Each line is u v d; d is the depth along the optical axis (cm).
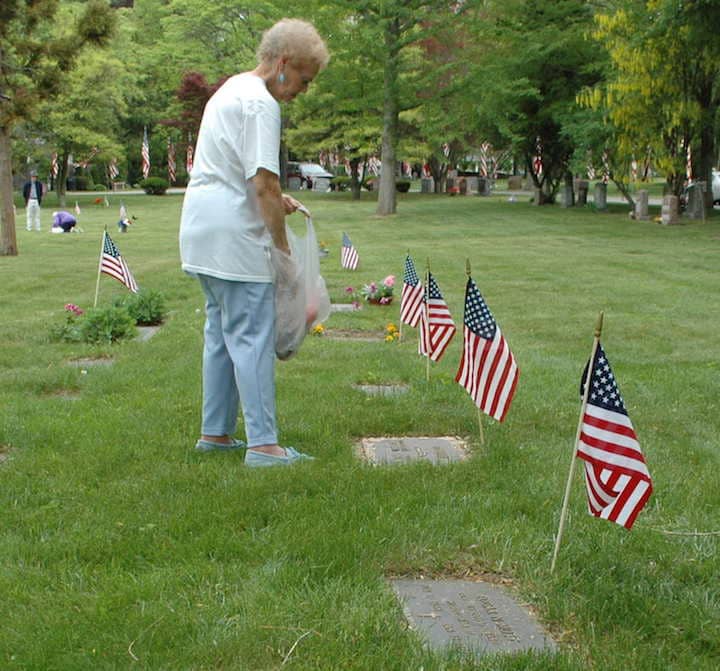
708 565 393
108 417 618
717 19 2250
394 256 1897
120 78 4584
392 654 311
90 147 4247
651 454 553
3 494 472
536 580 371
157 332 985
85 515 441
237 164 494
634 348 913
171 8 5838
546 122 3481
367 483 482
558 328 1027
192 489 477
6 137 1920
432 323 699
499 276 1529
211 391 539
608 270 1617
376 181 5747
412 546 400
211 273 501
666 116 2594
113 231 2758
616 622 341
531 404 666
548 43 3181
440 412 639
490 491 484
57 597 355
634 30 2514
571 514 446
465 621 340
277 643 319
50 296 1301
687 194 2908
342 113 4456
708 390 730
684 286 1394
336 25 3006
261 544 402
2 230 1950
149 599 353
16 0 1698
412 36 2983
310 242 533
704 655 323
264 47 502
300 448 557
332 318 1091
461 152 5072
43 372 758
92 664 306
